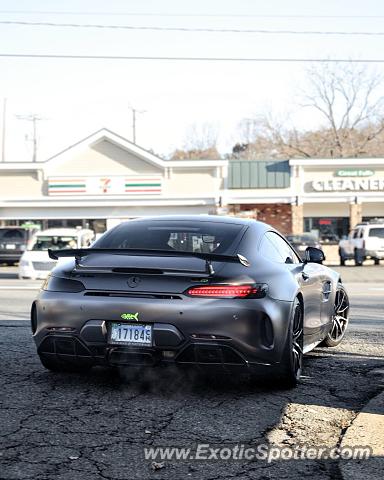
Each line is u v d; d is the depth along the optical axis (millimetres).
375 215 39312
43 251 20547
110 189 37438
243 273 5227
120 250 5168
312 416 4902
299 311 5891
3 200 37625
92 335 5191
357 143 65125
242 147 76312
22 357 6777
